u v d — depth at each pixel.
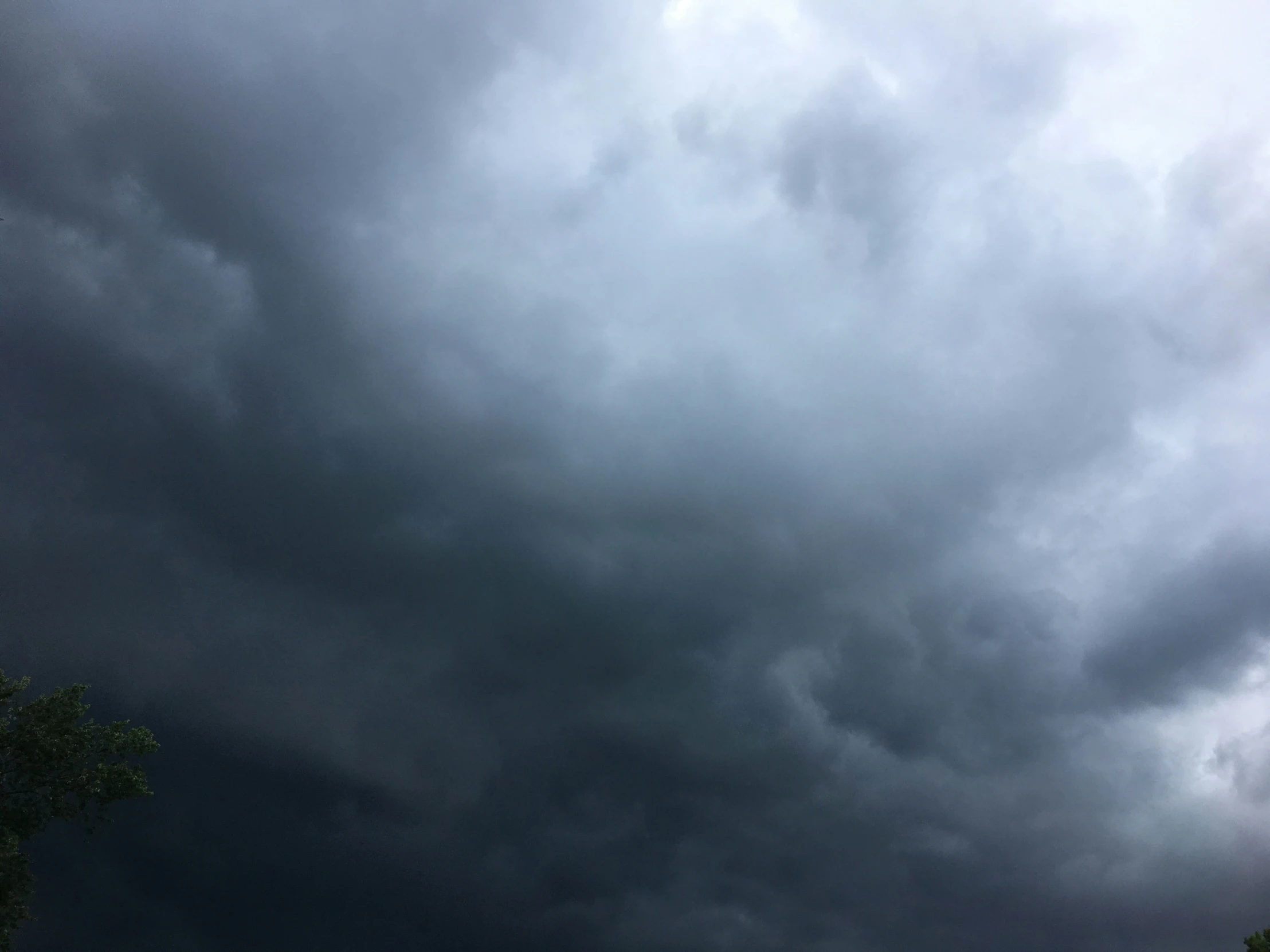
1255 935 57.94
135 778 61.78
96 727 61.72
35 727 59.28
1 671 59.62
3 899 55.56
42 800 59.91
